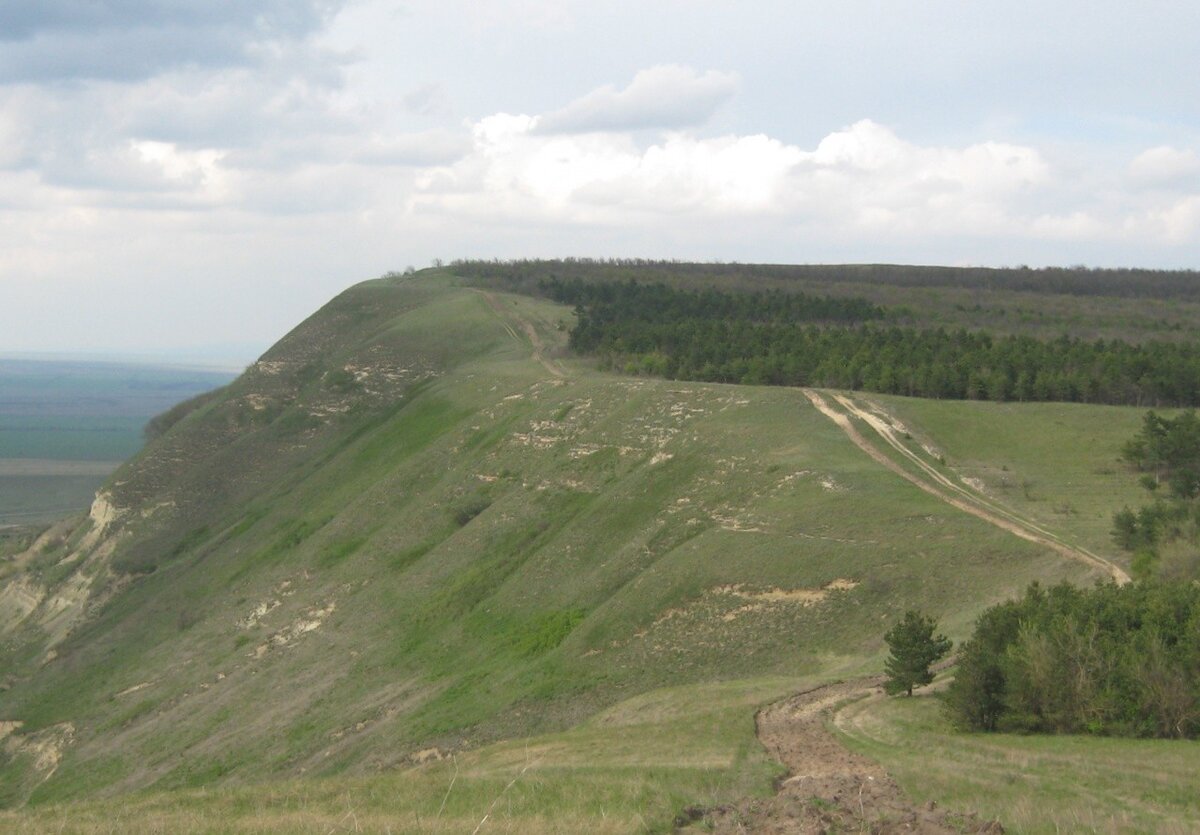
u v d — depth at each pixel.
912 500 54.91
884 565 47.75
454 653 59.03
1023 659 28.00
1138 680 26.75
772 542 52.25
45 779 63.03
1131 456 63.88
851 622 45.03
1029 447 67.94
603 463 75.69
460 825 18.95
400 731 48.59
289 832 18.75
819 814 18.05
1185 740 25.66
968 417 73.19
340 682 60.31
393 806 21.62
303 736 54.06
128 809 24.23
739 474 64.00
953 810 18.22
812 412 74.06
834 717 30.39
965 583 45.53
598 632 51.06
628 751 27.55
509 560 67.62
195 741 59.44
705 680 43.94
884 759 24.12
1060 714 27.06
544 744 31.28
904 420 72.44
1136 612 29.69
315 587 78.25
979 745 25.36
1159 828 17.38
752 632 46.59
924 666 32.28
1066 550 46.38
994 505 55.16
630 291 152.00
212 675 69.25
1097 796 19.95
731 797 20.38
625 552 60.03
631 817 18.66
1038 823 17.58
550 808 20.06
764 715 30.78
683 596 50.75
